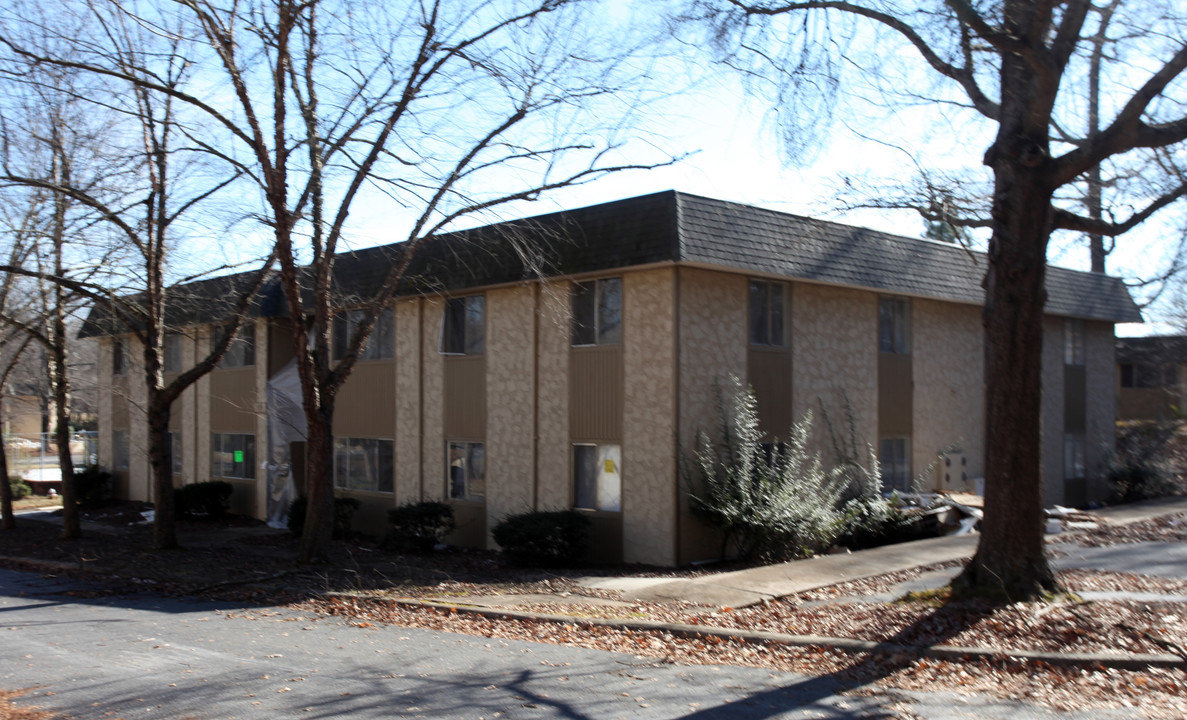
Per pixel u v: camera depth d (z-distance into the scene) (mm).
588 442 17266
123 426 30641
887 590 12250
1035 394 10312
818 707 7020
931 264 20234
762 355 17359
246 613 11883
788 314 17922
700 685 7762
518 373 18625
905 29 10945
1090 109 11539
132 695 7445
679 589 12891
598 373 17156
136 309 17656
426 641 9898
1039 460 10383
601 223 16516
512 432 18719
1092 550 15516
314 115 14102
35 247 18297
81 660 8852
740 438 16203
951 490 21219
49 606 12602
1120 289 26234
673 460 15914
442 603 12219
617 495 16875
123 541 20359
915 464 20500
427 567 16141
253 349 25453
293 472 24484
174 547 18500
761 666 8555
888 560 14812
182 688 7676
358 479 22469
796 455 16562
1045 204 10242
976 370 22312
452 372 20109
